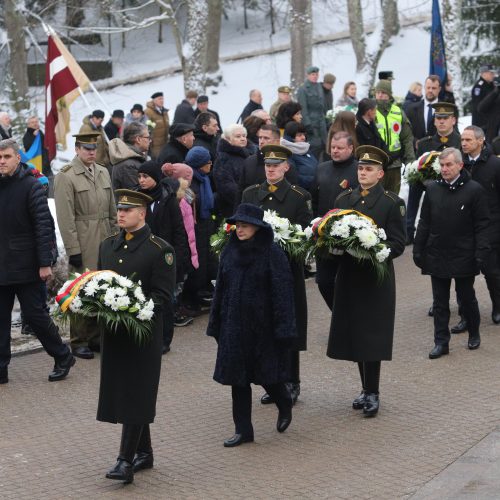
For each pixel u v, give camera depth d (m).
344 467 8.77
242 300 9.16
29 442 9.66
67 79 17.31
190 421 10.18
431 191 12.07
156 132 22.78
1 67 37.56
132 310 8.30
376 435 9.59
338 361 12.12
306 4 32.44
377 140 16.92
